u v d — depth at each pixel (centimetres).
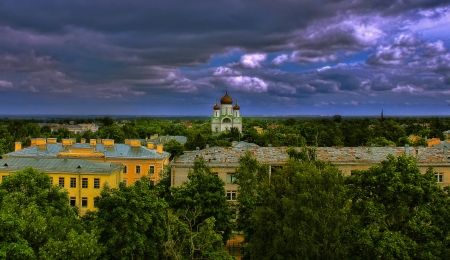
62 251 2861
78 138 15275
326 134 14950
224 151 6775
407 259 3025
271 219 3625
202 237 3538
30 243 3047
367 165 6450
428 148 6938
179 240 3669
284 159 6512
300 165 4212
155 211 3731
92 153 8112
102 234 3578
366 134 14738
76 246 2906
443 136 15700
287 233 3247
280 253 3425
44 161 6719
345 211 3362
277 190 3844
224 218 4644
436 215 3391
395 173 3569
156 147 9681
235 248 5259
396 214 3516
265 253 3612
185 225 3844
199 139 11119
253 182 4997
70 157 7925
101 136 15638
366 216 3478
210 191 4703
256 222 3709
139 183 4066
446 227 3328
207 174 4928
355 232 3375
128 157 8250
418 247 3162
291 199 3472
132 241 3494
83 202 6438
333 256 3133
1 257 2583
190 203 4538
